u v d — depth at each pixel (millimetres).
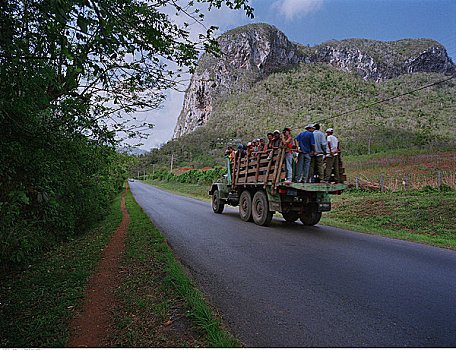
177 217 10719
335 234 7301
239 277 3977
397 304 3053
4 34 2623
